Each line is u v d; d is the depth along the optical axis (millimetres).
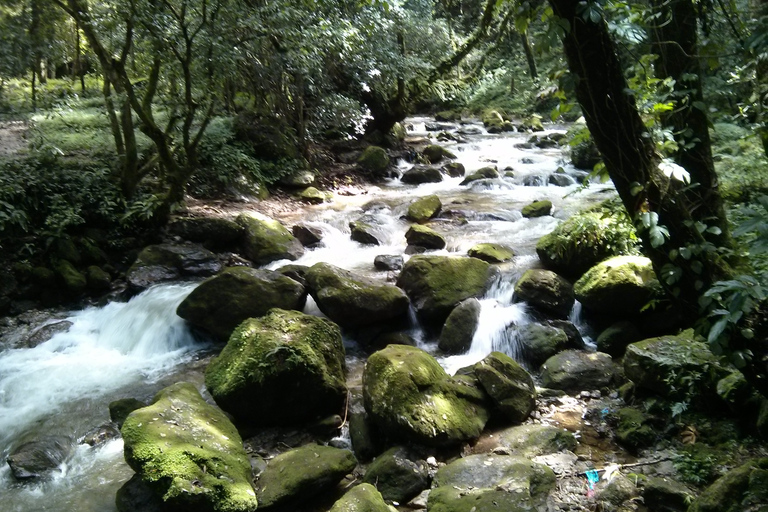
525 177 12398
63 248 8039
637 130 3066
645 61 3504
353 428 4891
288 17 9195
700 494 3598
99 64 10109
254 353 5102
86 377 6141
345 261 8508
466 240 8727
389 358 5020
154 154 9914
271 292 6652
